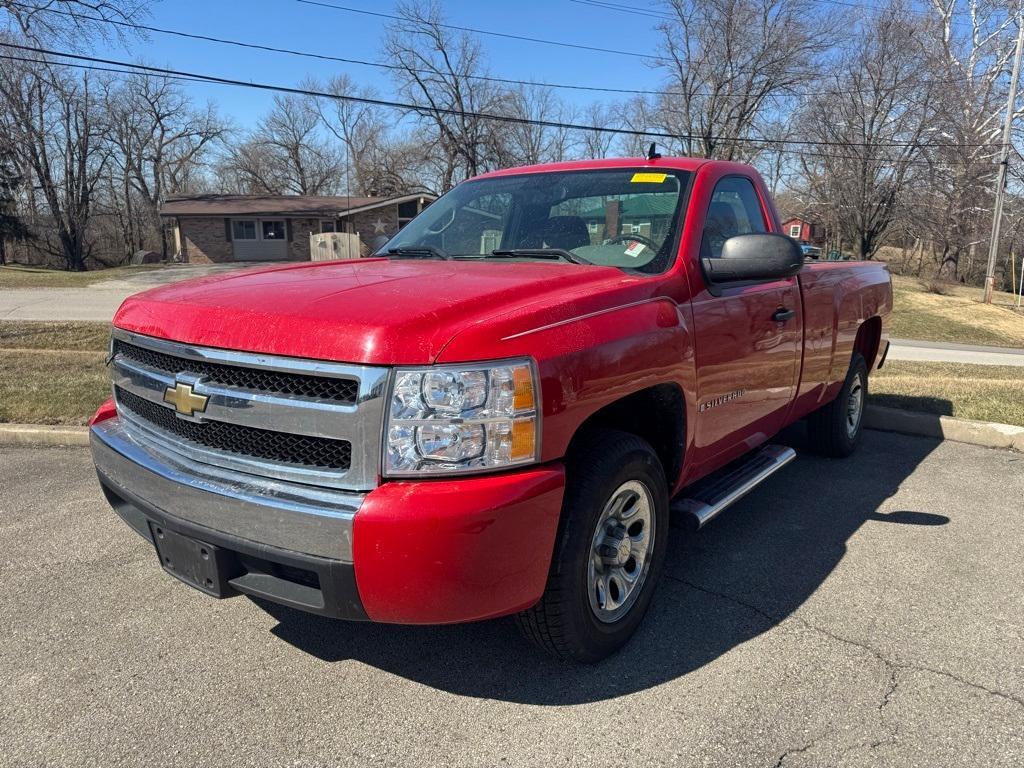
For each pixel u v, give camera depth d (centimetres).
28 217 4953
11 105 4478
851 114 3806
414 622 227
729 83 4159
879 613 327
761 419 390
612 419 308
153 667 286
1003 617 324
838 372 489
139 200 5912
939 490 486
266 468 237
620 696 268
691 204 339
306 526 222
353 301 245
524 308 246
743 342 348
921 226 4131
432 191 5712
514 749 240
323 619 324
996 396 700
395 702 265
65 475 503
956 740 244
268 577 244
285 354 230
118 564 373
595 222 354
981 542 404
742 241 315
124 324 293
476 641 306
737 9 3984
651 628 314
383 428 219
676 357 292
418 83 4853
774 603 337
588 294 267
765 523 431
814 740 244
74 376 759
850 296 487
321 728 250
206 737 246
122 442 286
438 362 219
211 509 241
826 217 4597
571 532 252
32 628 313
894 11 3659
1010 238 4138
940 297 3300
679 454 317
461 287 262
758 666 286
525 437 228
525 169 421
